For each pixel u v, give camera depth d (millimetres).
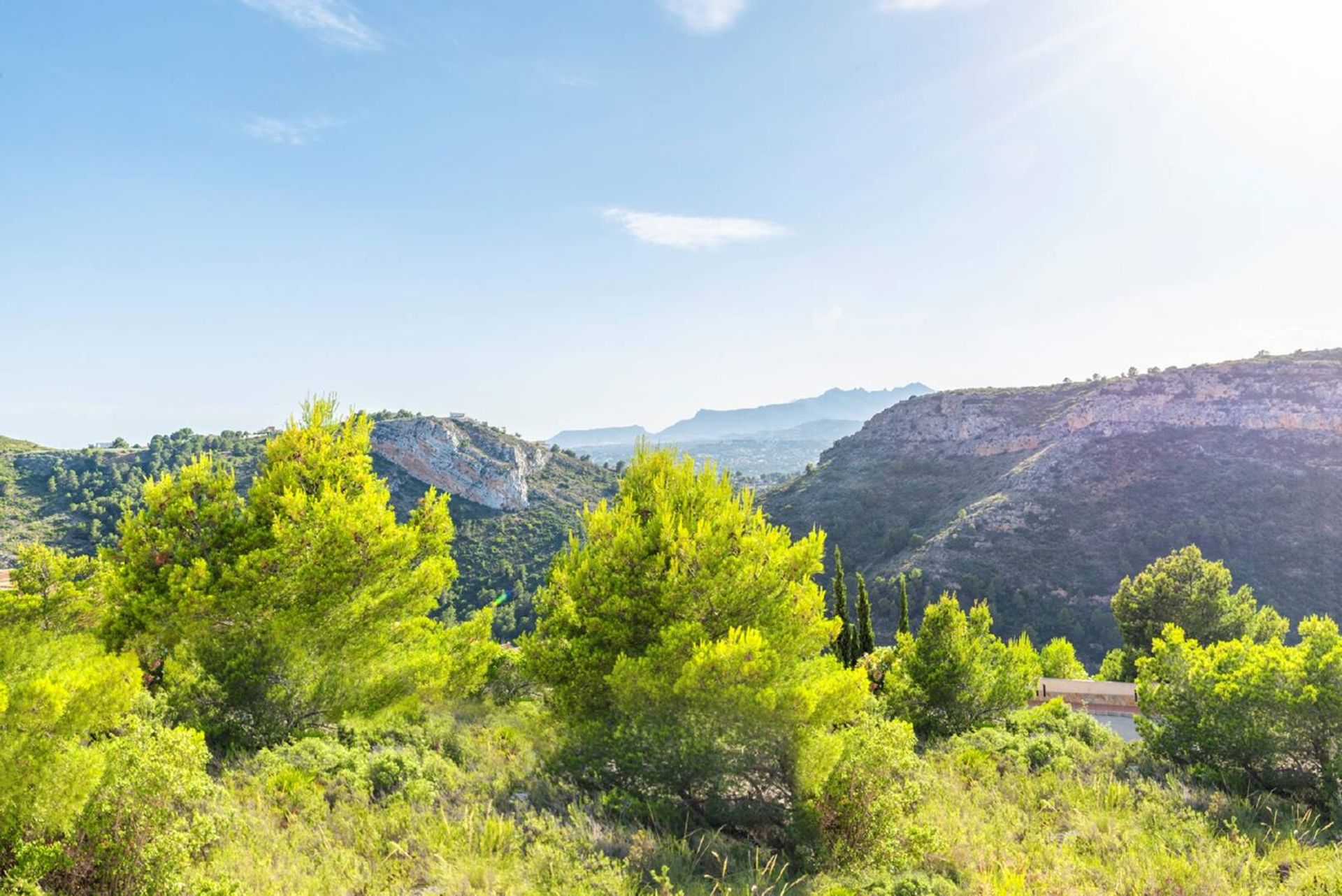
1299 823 11008
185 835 6793
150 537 15422
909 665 19453
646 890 7953
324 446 17281
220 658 13430
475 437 152500
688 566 13047
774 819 10820
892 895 8258
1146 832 10609
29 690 6703
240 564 14000
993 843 10172
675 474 15648
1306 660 12766
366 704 14484
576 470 175500
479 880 7719
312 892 7105
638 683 11617
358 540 14867
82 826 6617
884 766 10062
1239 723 13008
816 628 13609
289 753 11359
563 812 10383
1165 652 14984
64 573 18094
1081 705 24719
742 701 10453
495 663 22125
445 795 10562
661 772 10961
